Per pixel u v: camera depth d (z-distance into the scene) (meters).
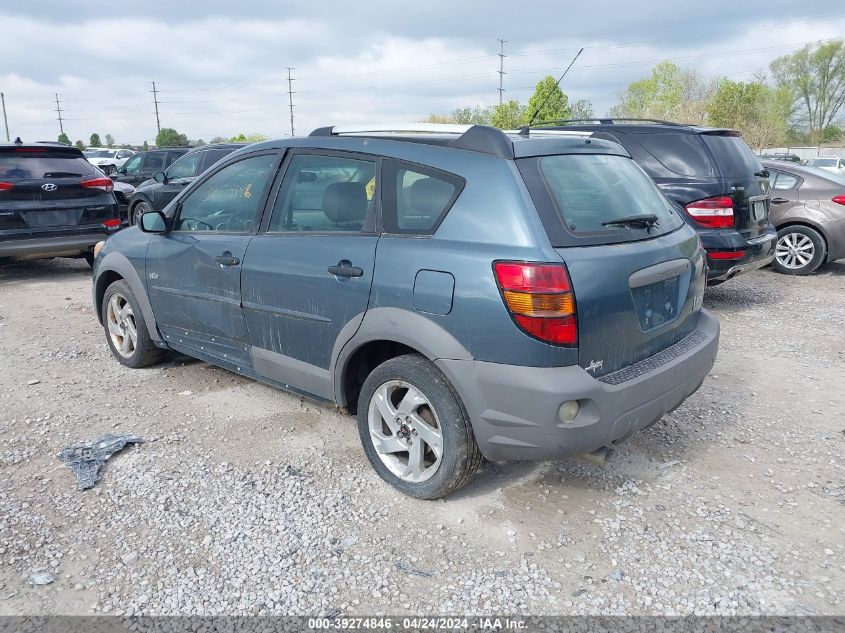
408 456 3.50
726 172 6.55
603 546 3.05
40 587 2.79
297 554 3.00
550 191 3.06
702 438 4.13
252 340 4.10
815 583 2.80
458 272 2.98
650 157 6.86
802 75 63.16
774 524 3.22
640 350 3.21
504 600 2.71
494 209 3.00
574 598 2.72
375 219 3.42
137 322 5.07
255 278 3.92
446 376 3.07
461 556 2.98
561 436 2.87
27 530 3.16
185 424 4.30
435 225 3.17
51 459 3.82
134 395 4.79
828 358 5.66
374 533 3.14
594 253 2.97
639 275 3.10
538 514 3.30
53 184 8.62
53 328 6.62
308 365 3.78
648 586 2.79
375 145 3.54
